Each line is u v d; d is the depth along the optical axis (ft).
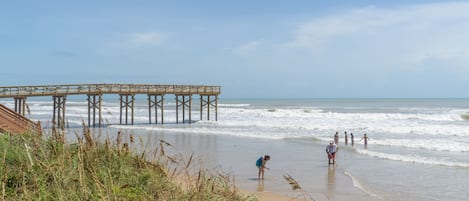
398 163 66.95
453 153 77.46
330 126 132.26
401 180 54.29
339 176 56.54
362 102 414.82
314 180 53.93
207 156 71.61
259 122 152.46
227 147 85.05
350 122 149.79
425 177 56.18
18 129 28.19
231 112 219.61
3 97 107.24
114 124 139.03
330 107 293.23
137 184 18.90
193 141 95.09
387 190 48.73
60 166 17.15
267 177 54.85
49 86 115.75
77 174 17.37
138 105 298.35
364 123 144.66
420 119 160.86
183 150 79.20
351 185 51.03
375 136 106.83
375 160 69.92
